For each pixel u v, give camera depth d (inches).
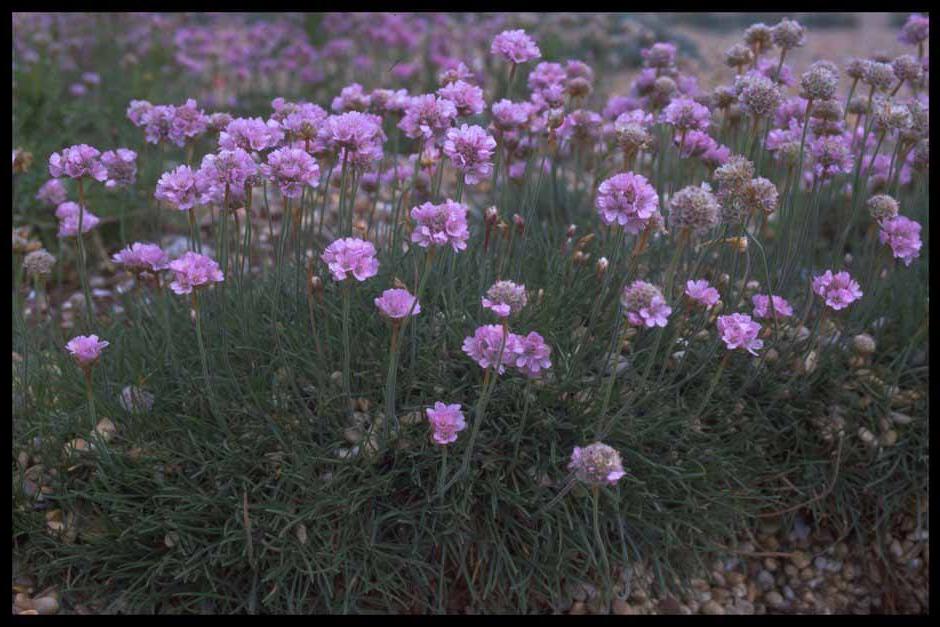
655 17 87.7
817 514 32.2
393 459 29.8
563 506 29.3
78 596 29.2
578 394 30.7
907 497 32.3
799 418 32.5
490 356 27.0
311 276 29.1
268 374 30.9
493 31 67.7
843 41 91.7
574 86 34.8
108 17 66.9
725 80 50.7
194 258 27.6
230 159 28.4
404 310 26.9
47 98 51.1
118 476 29.5
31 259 31.5
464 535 29.1
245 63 63.1
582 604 29.9
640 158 40.9
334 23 67.4
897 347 34.0
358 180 35.4
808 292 32.5
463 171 28.5
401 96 33.3
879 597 31.9
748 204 29.9
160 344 32.6
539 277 34.4
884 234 30.7
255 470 29.7
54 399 32.0
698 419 31.0
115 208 43.3
